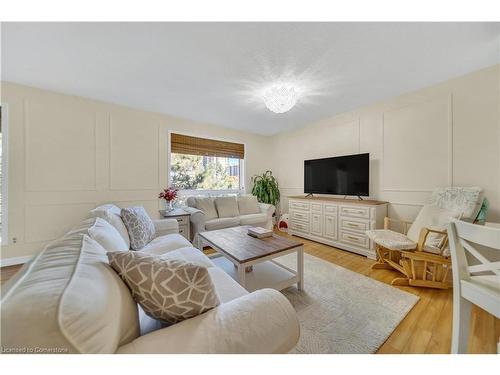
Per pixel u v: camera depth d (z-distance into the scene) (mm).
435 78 2254
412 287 1855
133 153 3143
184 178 3754
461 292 968
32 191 2465
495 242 790
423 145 2512
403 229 2691
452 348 1015
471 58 1883
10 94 2330
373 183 3027
